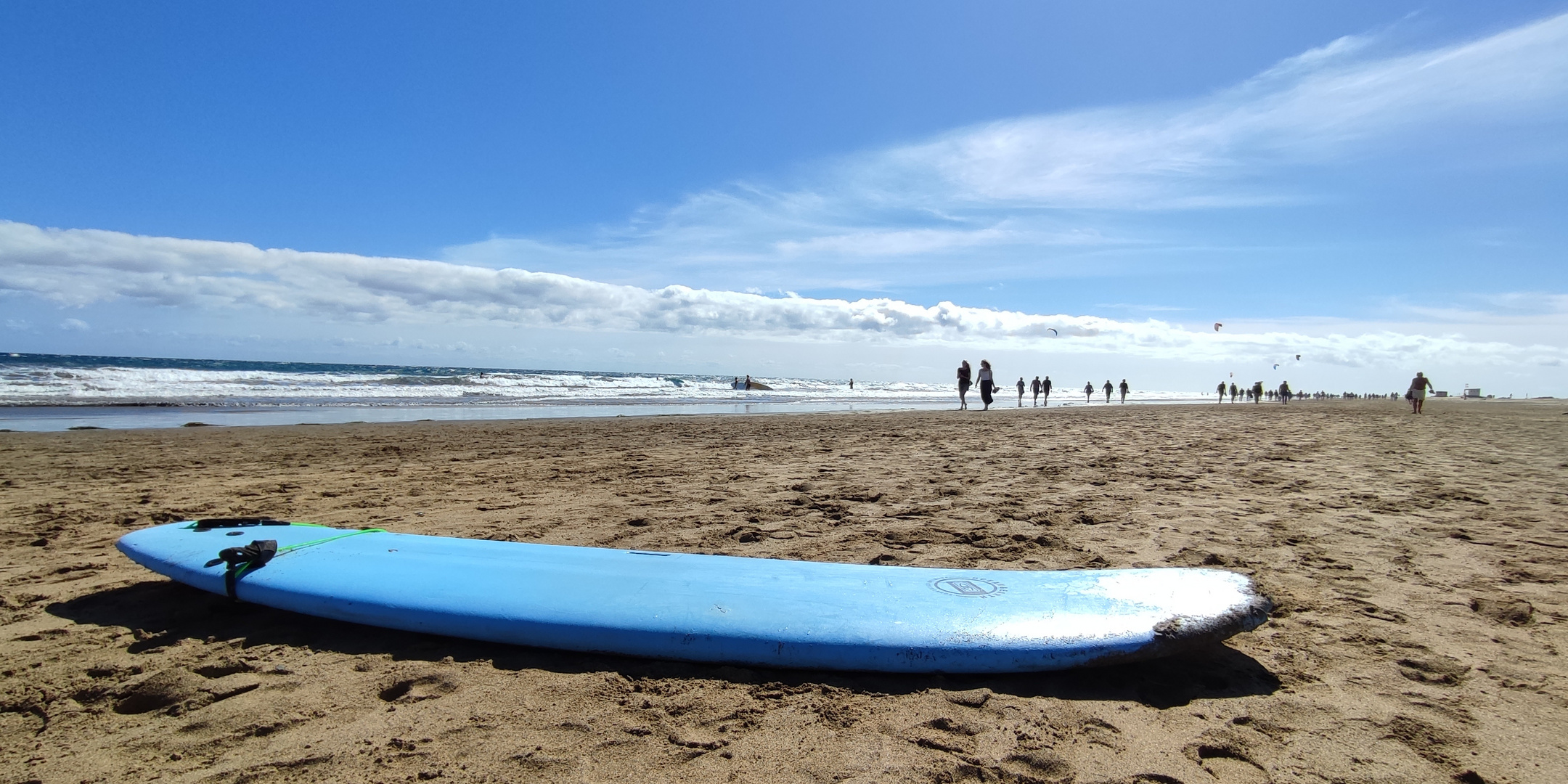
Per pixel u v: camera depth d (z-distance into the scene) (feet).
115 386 69.51
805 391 170.40
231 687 7.35
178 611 9.63
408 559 9.97
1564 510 16.22
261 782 5.71
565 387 110.63
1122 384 128.98
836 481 20.83
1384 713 6.71
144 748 6.26
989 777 5.77
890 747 6.18
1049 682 7.38
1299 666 7.77
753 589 8.75
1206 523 14.99
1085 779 5.71
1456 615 9.29
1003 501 17.51
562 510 16.42
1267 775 5.74
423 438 34.22
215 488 19.66
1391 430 42.86
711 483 20.36
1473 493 18.61
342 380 90.94
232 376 87.15
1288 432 40.34
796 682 7.39
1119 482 20.52
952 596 8.45
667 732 6.42
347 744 6.26
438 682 7.45
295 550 10.32
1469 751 6.05
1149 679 7.48
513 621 8.22
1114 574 9.04
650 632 7.89
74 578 11.16
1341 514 15.88
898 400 115.14
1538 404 149.18
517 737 6.35
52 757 6.13
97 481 20.90
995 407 87.51
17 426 39.22
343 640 8.57
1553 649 8.14
